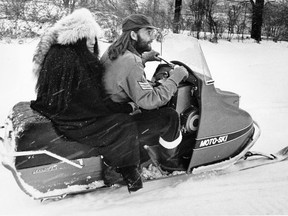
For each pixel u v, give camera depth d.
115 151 3.40
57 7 11.14
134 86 3.38
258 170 4.17
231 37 14.68
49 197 3.39
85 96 3.23
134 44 3.60
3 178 3.97
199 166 3.98
